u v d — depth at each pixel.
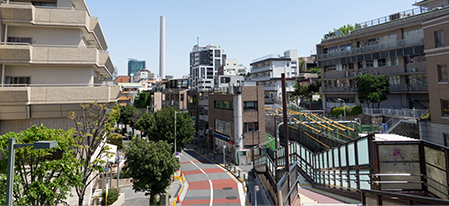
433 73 20.80
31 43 17.41
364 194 8.38
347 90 46.78
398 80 39.75
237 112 35.16
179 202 21.34
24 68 17.27
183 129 34.88
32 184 10.59
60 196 11.73
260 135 36.38
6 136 10.70
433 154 8.92
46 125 16.66
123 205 20.53
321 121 32.59
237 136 35.03
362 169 11.48
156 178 18.31
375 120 33.38
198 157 40.16
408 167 9.66
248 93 36.00
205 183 27.02
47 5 18.20
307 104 59.53
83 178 13.74
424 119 22.14
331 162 16.36
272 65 69.19
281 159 22.47
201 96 53.12
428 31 21.12
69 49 17.36
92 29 19.81
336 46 50.66
